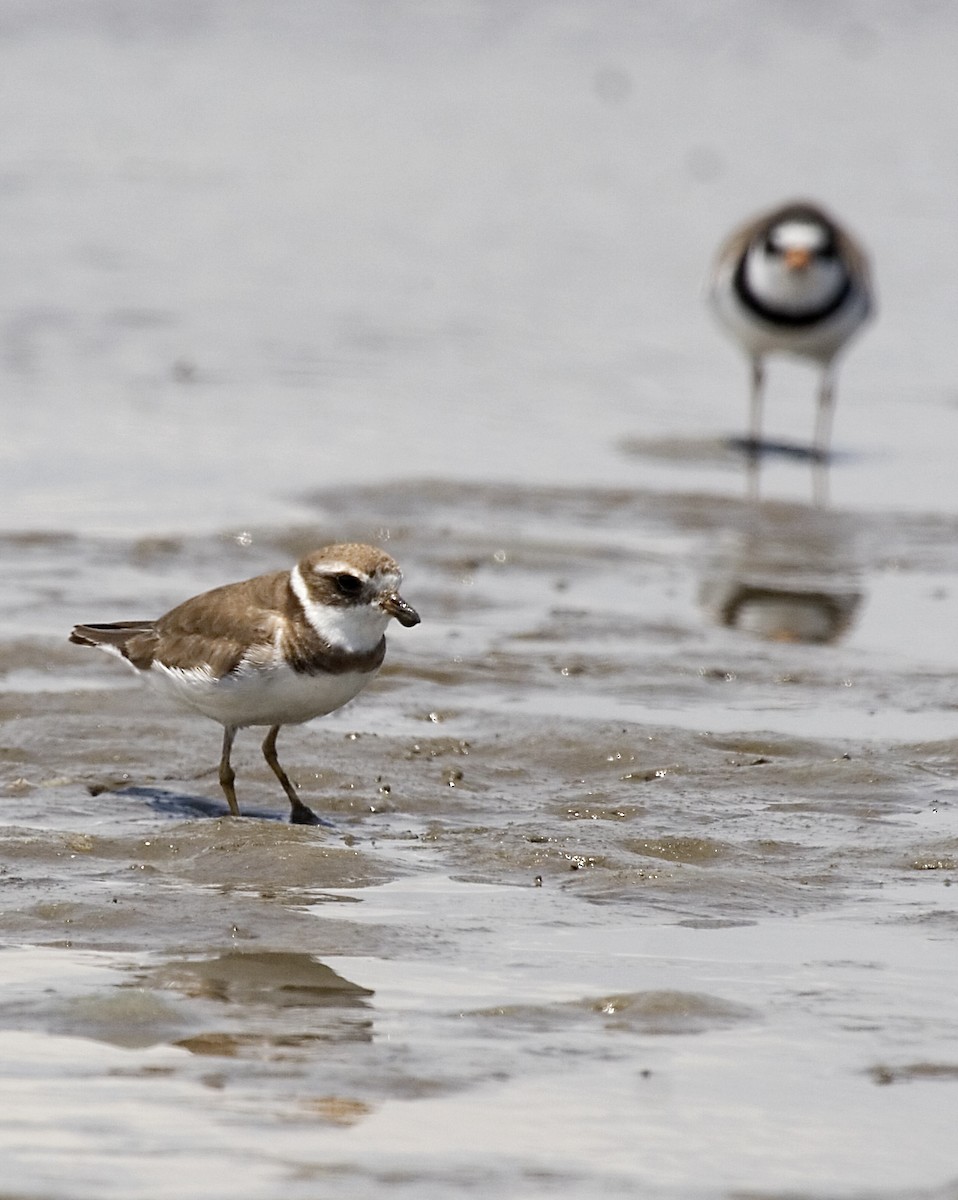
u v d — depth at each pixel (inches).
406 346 980.6
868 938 321.4
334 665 369.4
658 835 380.2
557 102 1678.2
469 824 387.9
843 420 888.3
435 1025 279.6
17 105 1558.8
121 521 661.3
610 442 821.2
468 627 550.9
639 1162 237.3
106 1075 259.0
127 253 1148.5
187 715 452.1
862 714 473.1
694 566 641.0
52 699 459.8
